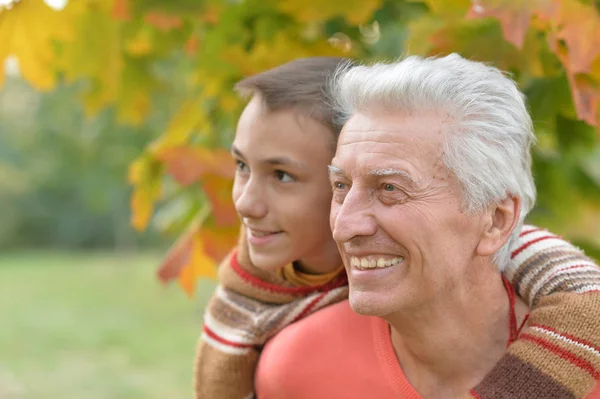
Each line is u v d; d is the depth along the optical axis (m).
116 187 13.75
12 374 7.07
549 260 1.32
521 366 1.19
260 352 1.57
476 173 1.17
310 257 1.48
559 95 1.76
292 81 1.38
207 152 1.89
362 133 1.21
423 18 1.75
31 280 14.09
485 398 1.18
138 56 2.55
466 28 1.64
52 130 13.73
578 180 2.11
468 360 1.32
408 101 1.18
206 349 1.59
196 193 2.39
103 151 9.91
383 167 1.17
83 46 2.25
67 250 21.88
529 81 1.81
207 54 2.15
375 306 1.22
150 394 6.40
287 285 1.53
